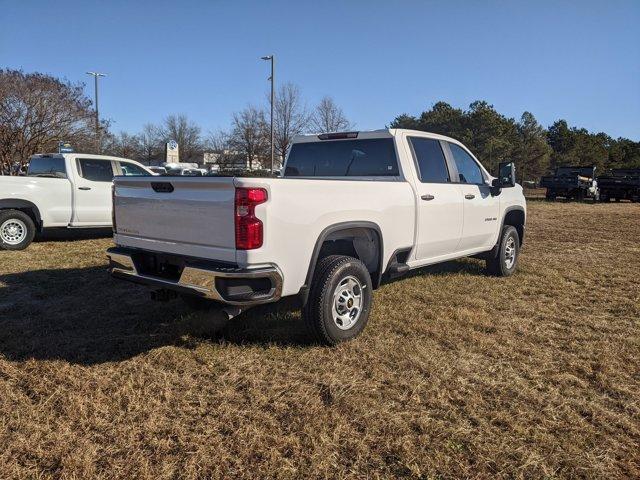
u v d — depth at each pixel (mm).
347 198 4328
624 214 18969
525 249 9969
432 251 5598
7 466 2666
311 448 2867
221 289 3621
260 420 3145
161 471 2652
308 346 4297
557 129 63625
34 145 18641
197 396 3436
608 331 4848
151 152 49750
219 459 2752
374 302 5625
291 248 3842
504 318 5184
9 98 17984
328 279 4137
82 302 5523
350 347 4285
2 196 8664
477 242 6418
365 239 4727
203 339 4426
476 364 4004
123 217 4512
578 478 2645
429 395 3480
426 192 5320
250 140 32844
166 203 4070
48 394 3426
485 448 2883
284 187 3771
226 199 3658
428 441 2938
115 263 4465
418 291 6133
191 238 3922
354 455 2811
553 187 27453
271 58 24938
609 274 7434
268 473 2650
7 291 5938
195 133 50906
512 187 7078
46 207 9094
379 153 5398
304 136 6027
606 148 66875
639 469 2723
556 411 3299
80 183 9461
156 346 4266
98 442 2893
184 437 2955
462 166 6258
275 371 3818
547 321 5137
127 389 3482
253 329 4605
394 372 3830
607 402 3451
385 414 3215
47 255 8203
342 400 3377
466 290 6281
